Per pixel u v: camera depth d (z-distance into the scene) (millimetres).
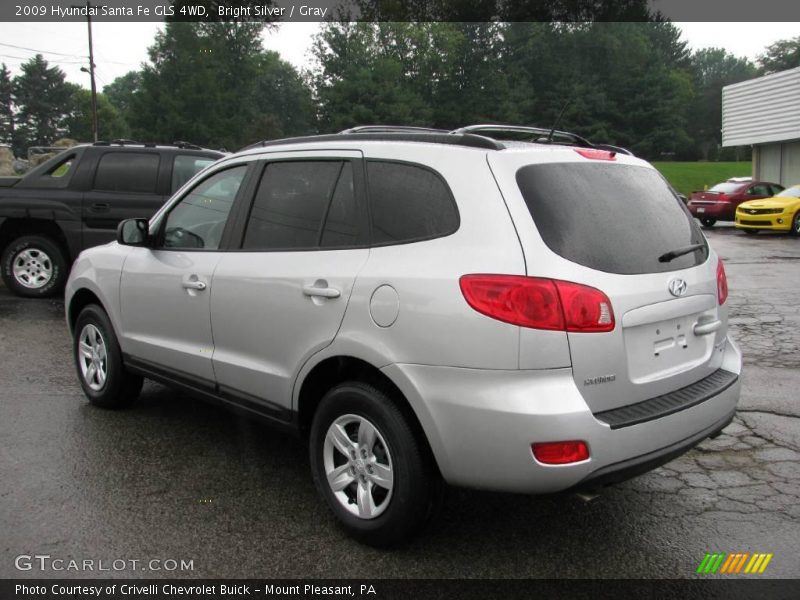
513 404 2863
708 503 3912
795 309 9359
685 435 3238
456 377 2990
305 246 3703
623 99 74250
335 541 3439
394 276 3197
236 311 3945
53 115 127812
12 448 4504
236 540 3432
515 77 71688
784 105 28406
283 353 3693
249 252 3977
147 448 4547
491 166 3129
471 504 3871
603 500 3938
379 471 3293
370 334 3252
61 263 9523
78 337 5371
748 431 4980
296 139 4035
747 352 7152
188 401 5516
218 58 66312
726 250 16781
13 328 7852
